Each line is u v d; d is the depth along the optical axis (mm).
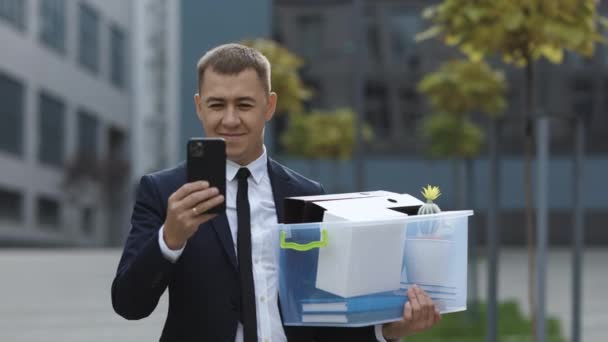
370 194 3205
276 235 2922
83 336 11367
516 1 7191
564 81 38219
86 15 54562
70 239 51094
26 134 47438
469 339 11508
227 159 3029
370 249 2875
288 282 2910
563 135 38938
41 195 49281
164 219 2996
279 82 16359
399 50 38500
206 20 37812
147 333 11195
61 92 51219
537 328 7359
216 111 2926
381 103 38531
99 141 56500
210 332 2902
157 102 51062
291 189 3148
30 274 20750
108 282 18812
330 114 28531
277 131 37281
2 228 44875
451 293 3043
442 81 14047
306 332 3033
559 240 39281
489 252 7934
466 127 21094
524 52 7516
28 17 47594
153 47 50656
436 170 38312
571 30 7141
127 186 51000
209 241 2934
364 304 2902
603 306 15180
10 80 45812
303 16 38625
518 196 38031
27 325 12555
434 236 3012
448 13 7469
